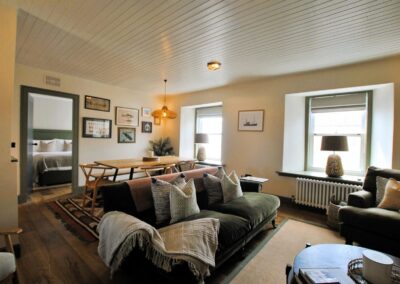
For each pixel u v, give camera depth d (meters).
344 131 3.84
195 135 5.73
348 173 3.79
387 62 3.12
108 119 5.10
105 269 2.03
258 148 4.45
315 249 1.68
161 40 2.72
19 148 3.82
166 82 4.79
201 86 5.09
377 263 1.24
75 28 2.48
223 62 3.45
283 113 4.11
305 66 3.55
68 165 5.41
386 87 3.26
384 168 3.04
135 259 1.70
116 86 5.22
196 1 1.93
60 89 4.27
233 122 4.86
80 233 2.73
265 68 3.69
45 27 2.47
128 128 5.51
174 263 1.45
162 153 5.93
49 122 6.90
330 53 3.01
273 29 2.39
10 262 1.43
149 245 1.58
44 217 3.23
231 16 2.16
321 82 3.70
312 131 4.24
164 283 1.51
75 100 4.51
